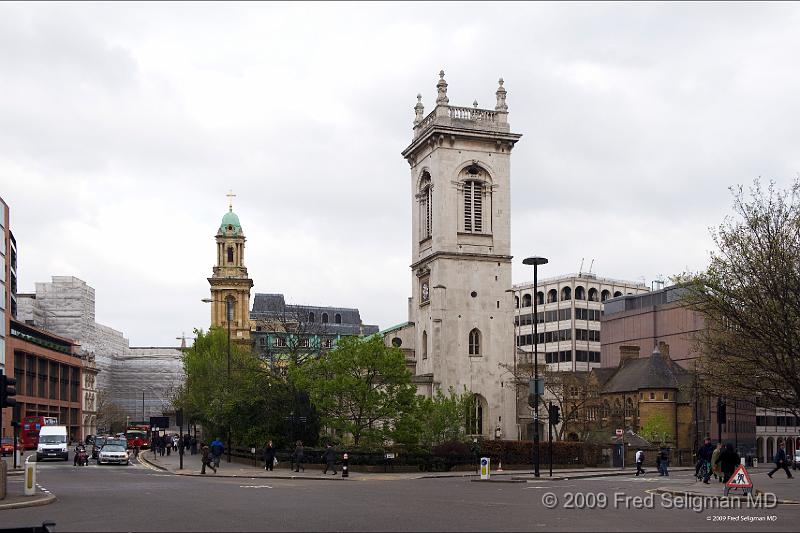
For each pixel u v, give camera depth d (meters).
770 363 43.47
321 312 197.75
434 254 91.81
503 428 91.19
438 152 92.88
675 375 116.44
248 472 60.28
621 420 117.00
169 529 23.86
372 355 72.69
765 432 141.88
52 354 151.25
